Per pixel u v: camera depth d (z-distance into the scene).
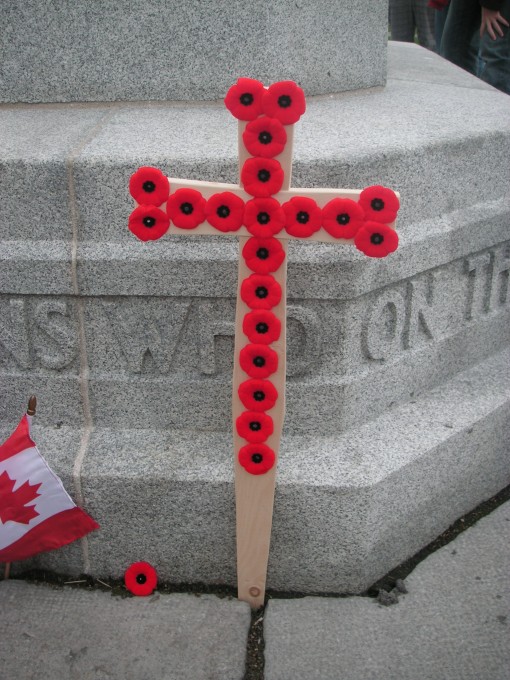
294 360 0.99
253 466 0.90
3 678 0.90
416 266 1.01
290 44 1.16
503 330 1.25
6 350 1.02
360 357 1.02
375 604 1.01
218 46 1.13
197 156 0.92
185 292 0.95
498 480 1.21
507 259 1.18
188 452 1.01
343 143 0.96
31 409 0.92
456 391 1.15
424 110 1.18
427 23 2.92
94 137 1.00
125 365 1.01
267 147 0.76
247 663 0.93
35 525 0.96
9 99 1.17
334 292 0.94
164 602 1.01
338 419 1.02
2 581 1.04
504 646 0.94
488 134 1.07
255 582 0.99
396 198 0.76
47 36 1.13
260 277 0.82
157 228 0.80
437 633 0.96
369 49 1.29
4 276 0.96
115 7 1.11
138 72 1.15
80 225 0.95
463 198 1.07
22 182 0.93
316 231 0.79
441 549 1.10
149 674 0.90
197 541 1.01
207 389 1.02
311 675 0.90
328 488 0.96
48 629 0.96
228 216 0.79
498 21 1.88
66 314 0.98
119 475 0.98
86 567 1.05
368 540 1.00
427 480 1.05
